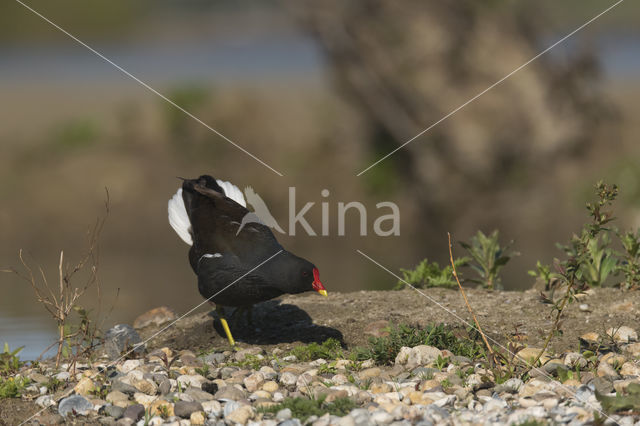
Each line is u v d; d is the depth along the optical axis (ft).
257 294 61.62
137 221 155.53
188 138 172.86
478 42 146.72
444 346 58.23
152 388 51.67
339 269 120.98
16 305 95.30
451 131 147.54
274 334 65.57
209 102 179.52
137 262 133.08
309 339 63.72
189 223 67.77
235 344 63.87
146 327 71.00
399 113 150.00
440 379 51.80
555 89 147.23
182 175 166.20
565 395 48.24
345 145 162.61
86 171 166.91
